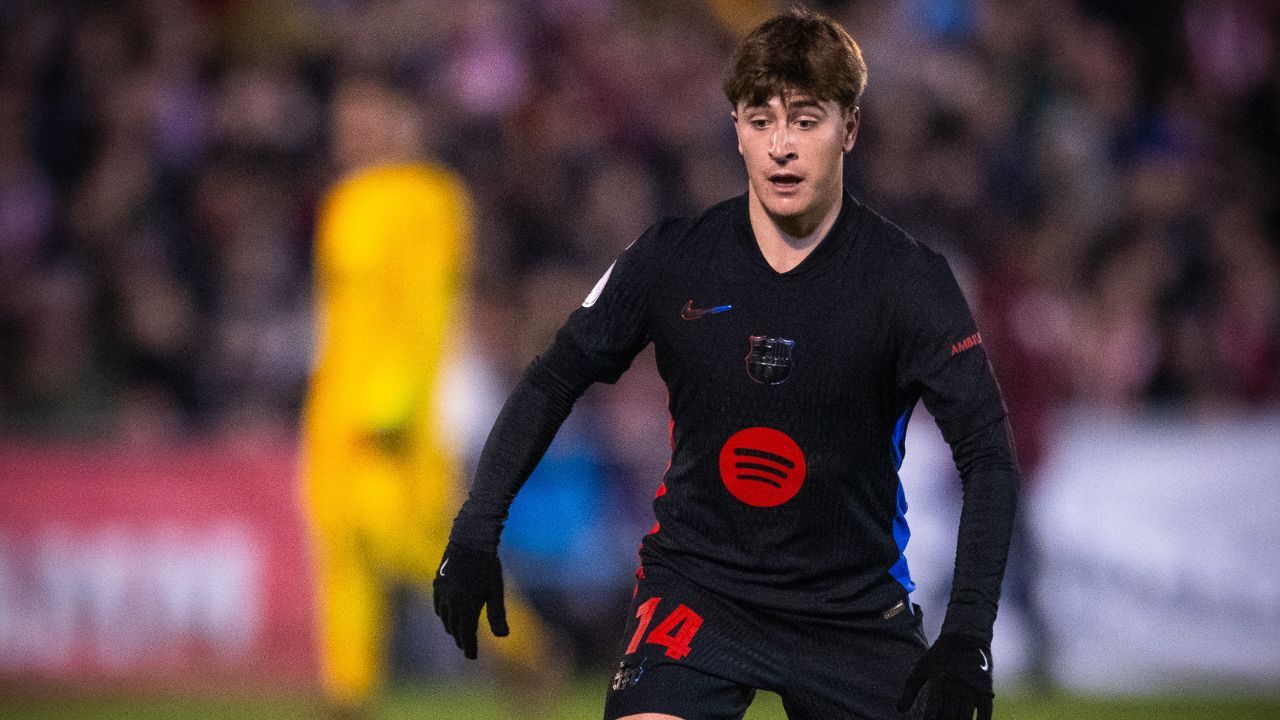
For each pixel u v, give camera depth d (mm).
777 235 11680
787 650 11852
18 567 29922
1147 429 31812
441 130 38969
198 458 30453
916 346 11430
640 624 12086
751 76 11367
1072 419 31719
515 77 40594
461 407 30844
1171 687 31422
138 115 39344
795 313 11562
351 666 20625
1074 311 36125
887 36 41125
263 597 30234
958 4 42125
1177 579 31625
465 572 12062
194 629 30125
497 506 12164
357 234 20328
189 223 37906
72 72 40250
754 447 11695
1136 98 43844
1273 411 32250
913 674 10930
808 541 11805
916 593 31281
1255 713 27438
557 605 31391
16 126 39219
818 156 11344
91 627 29984
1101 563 31500
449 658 30281
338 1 42344
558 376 12227
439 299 20500
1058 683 31250
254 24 41688
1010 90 40812
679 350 11820
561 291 33094
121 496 30266
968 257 31547
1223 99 44500
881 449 11742
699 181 39188
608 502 31594
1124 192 40406
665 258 11938
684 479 12094
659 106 40969
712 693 11789
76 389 33000
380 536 20391
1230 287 36812
